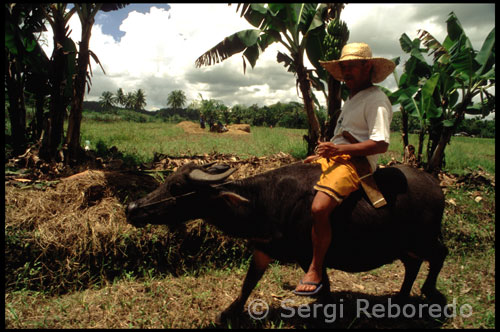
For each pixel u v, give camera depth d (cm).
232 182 293
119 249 393
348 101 295
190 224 420
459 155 1234
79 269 377
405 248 297
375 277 417
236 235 304
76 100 662
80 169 588
